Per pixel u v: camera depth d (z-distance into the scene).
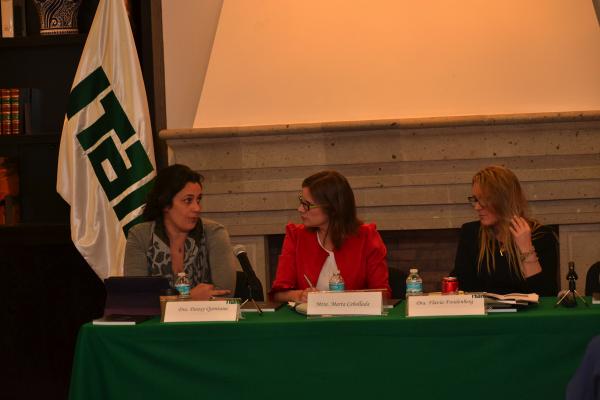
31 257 9.76
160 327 5.75
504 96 9.20
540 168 9.23
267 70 9.55
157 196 7.24
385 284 7.18
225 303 5.88
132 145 9.03
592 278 7.12
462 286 7.29
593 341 4.32
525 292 6.91
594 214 9.27
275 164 9.49
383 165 9.40
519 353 5.49
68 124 9.11
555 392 5.47
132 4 9.99
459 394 5.54
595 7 9.52
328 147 9.41
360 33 9.50
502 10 9.41
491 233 7.23
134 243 7.29
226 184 9.59
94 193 9.08
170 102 9.99
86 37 9.56
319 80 9.45
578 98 9.12
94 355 5.82
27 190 10.05
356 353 5.59
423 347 5.55
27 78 10.08
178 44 9.98
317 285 7.18
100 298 9.74
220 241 7.41
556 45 9.26
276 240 9.98
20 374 9.83
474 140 9.25
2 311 9.80
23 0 9.89
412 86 9.32
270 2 9.70
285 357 5.65
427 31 9.43
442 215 9.41
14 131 9.70
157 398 5.75
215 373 5.70
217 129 9.37
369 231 7.33
